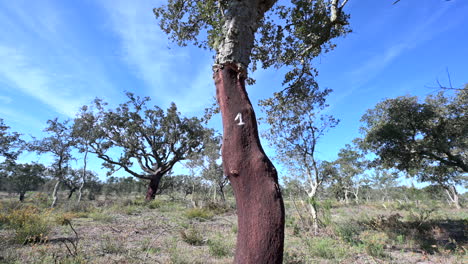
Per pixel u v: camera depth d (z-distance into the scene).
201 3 4.66
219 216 15.20
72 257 4.96
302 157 11.02
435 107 13.68
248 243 1.83
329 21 5.56
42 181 36.91
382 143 13.06
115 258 5.18
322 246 6.34
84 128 23.75
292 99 7.06
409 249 7.28
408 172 15.30
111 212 14.66
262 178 1.98
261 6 3.07
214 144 24.20
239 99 2.33
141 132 25.47
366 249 6.38
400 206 23.83
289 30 6.06
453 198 30.80
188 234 7.73
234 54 2.51
